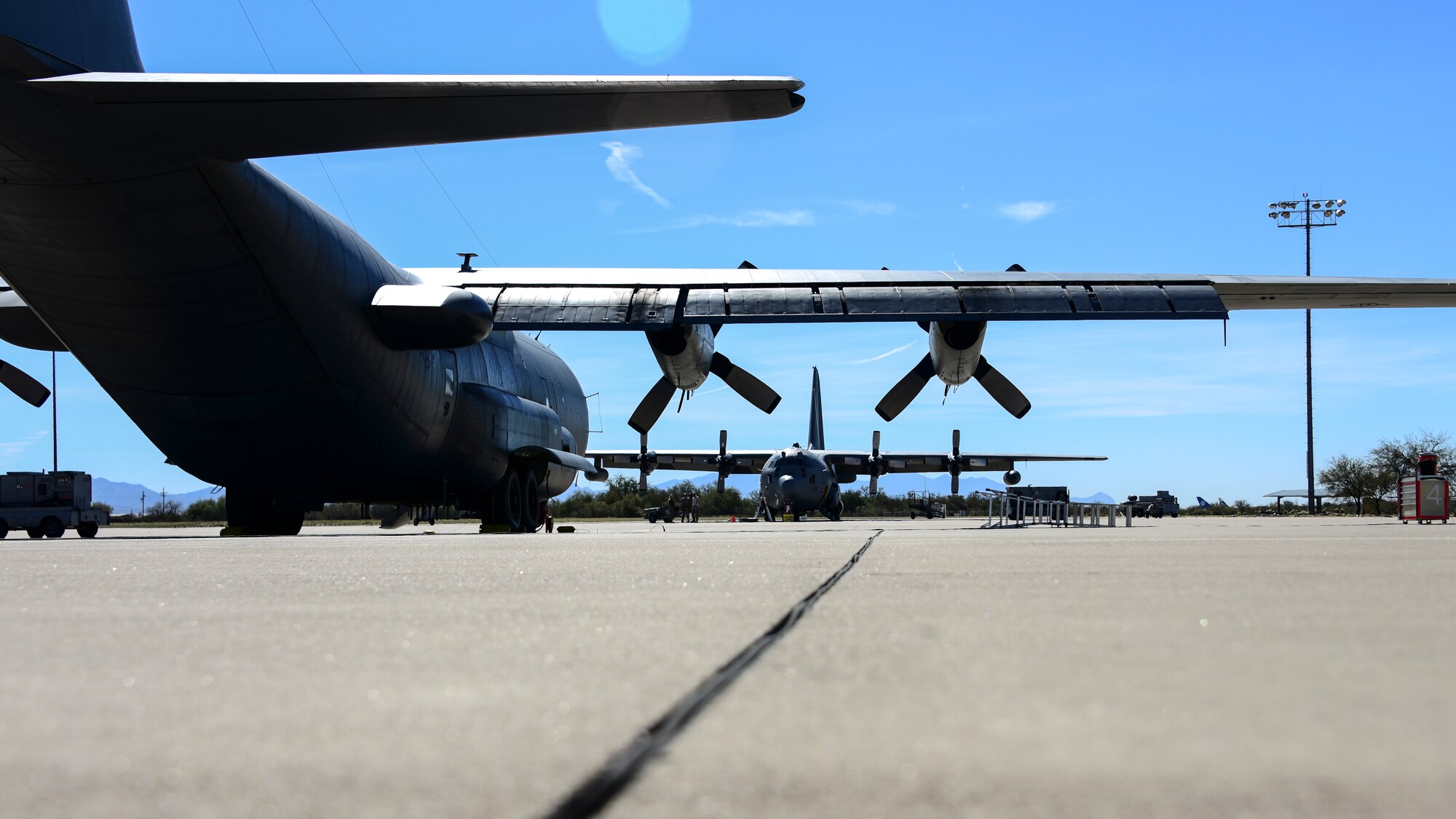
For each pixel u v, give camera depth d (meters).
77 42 13.53
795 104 11.21
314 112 12.23
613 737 2.06
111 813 1.59
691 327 21.31
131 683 2.68
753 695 2.47
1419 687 2.50
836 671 2.78
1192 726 2.10
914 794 1.67
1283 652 3.04
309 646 3.31
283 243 15.41
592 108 11.47
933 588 5.09
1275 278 21.58
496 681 2.68
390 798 1.66
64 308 15.81
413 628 3.76
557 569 6.85
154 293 15.35
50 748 1.99
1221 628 3.58
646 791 1.70
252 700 2.44
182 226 14.50
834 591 4.99
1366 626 3.60
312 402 17.39
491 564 7.46
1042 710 2.27
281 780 1.77
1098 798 1.63
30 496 25.06
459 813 1.58
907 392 22.09
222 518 68.06
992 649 3.14
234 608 4.49
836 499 44.66
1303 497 73.50
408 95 11.55
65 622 4.00
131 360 16.58
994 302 20.19
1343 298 22.20
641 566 7.09
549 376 27.41
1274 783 1.70
